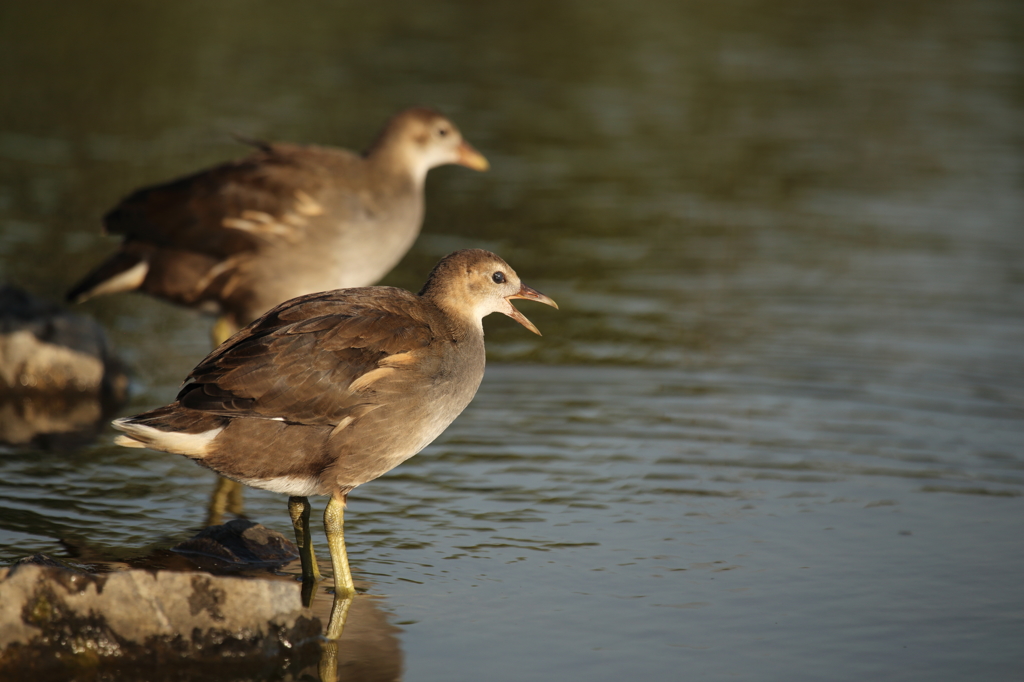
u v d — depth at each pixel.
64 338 13.27
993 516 10.30
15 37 30.28
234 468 8.38
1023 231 20.33
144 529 9.70
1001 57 33.12
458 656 7.79
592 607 8.51
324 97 26.50
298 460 8.45
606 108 27.47
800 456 11.69
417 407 8.70
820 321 16.11
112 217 12.95
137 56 29.34
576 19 36.66
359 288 9.12
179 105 25.33
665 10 38.38
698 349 14.98
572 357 14.66
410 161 13.76
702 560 9.33
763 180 23.03
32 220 18.61
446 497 10.58
